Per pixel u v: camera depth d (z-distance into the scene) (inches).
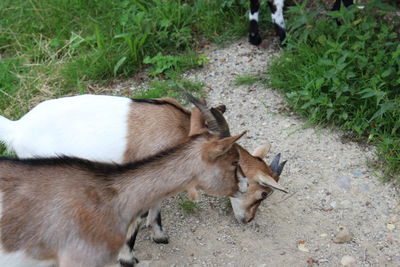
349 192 122.0
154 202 98.4
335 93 134.0
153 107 109.1
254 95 142.3
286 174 126.0
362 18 144.4
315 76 136.8
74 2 167.8
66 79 147.2
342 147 129.6
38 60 154.4
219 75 148.0
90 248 96.1
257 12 151.9
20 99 142.5
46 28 162.9
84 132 106.9
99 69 148.8
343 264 111.2
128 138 107.5
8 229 94.3
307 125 133.6
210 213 120.0
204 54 151.6
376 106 130.7
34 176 96.1
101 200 96.1
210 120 99.5
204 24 159.2
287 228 117.2
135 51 150.4
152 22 155.0
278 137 132.6
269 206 120.9
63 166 96.6
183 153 97.4
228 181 99.4
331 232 116.0
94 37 155.5
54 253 96.0
